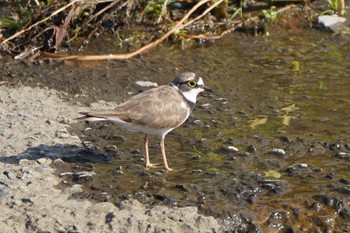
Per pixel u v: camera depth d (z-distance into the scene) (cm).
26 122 1353
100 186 1158
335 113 1439
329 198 1139
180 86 1273
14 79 1546
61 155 1248
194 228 1059
